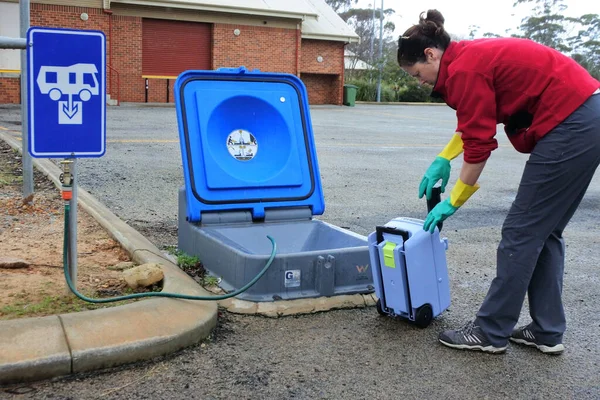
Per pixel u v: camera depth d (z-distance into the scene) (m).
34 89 3.00
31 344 2.63
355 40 29.83
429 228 3.21
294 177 4.53
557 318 3.13
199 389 2.61
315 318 3.48
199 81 4.39
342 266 3.70
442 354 3.09
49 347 2.63
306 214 4.54
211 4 24.55
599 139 2.79
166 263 3.92
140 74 23.97
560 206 2.92
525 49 2.84
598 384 2.84
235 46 25.92
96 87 3.11
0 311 3.07
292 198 4.50
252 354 2.98
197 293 3.40
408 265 3.23
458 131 2.98
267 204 4.39
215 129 4.38
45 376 2.57
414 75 3.10
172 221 5.53
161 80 24.59
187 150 4.22
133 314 2.99
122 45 23.42
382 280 3.42
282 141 4.60
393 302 3.38
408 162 10.52
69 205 3.17
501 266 3.04
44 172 6.85
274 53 26.89
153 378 2.68
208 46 25.64
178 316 3.06
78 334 2.75
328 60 29.91
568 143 2.80
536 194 2.90
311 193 4.59
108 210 5.50
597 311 3.83
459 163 10.83
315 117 21.45
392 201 7.09
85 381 2.60
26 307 3.14
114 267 3.92
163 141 11.21
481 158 2.91
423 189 3.33
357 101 36.91
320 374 2.82
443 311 3.56
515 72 2.81
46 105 3.03
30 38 2.96
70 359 2.61
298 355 3.00
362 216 6.25
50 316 2.87
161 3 23.58
